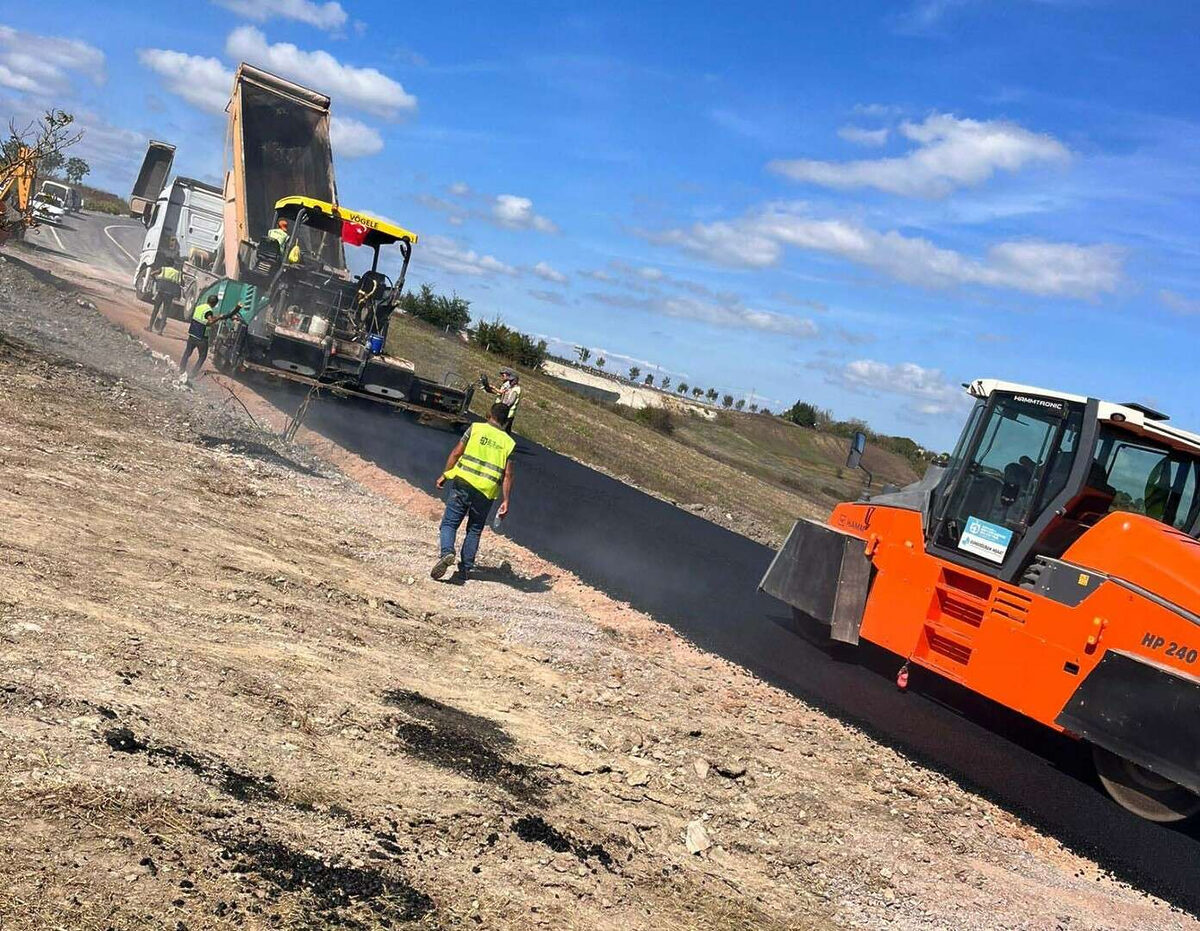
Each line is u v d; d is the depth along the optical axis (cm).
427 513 1246
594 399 5300
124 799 386
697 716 754
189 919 328
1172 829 775
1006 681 834
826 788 671
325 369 1866
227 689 535
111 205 9388
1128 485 860
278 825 410
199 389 1655
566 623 919
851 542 1019
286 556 865
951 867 598
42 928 301
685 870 500
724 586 1320
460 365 3481
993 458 908
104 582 641
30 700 442
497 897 413
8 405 1064
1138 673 739
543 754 595
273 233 1945
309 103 2195
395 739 547
